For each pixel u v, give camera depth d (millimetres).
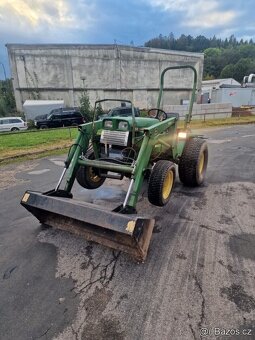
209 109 17500
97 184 3971
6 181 5047
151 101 28734
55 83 25047
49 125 17266
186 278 2219
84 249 2668
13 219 3391
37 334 1736
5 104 24906
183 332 1731
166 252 2586
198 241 2773
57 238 2885
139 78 27484
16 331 1763
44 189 4539
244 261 2436
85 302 1990
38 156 7367
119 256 2535
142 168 2789
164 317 1843
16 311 1926
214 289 2092
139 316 1855
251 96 24016
